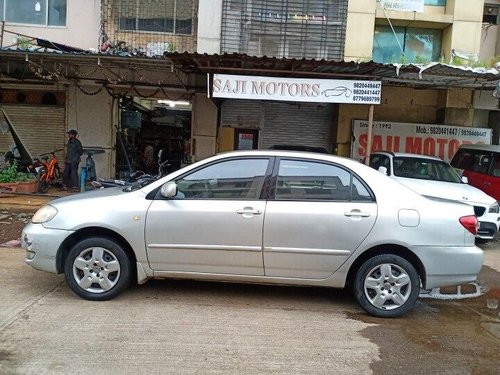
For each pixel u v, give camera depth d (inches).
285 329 173.8
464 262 187.2
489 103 544.1
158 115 624.4
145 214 188.7
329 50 518.3
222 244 187.9
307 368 144.6
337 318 187.3
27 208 404.8
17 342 153.0
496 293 234.1
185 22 529.3
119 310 183.8
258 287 220.7
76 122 548.7
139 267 191.6
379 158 414.6
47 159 528.7
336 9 516.7
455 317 197.0
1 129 558.9
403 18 526.9
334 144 558.6
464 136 546.6
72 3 522.9
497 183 395.5
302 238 186.2
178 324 173.3
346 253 186.1
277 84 366.9
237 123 564.1
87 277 191.2
